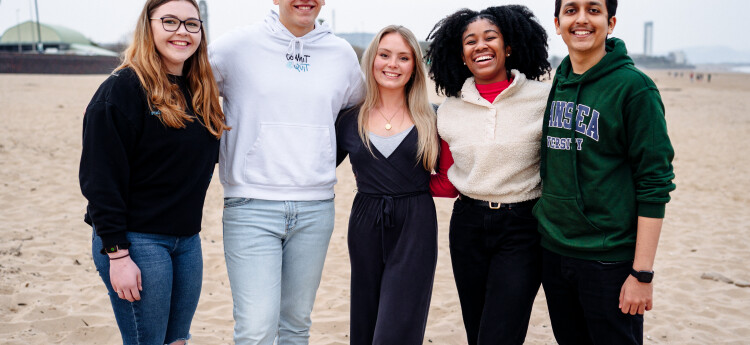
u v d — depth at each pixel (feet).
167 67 7.69
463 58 9.34
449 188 9.62
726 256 18.45
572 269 7.88
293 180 8.56
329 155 8.96
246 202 8.50
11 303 13.00
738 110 79.66
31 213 20.79
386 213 8.89
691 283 15.97
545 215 8.14
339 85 9.07
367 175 9.14
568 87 7.86
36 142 35.55
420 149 8.99
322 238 9.00
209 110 7.80
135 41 7.39
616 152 7.47
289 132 8.54
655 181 7.14
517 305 8.50
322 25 9.09
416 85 9.36
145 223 7.35
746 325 13.30
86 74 152.05
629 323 7.72
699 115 71.00
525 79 8.87
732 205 25.45
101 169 6.95
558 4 8.02
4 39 231.09
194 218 7.81
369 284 9.16
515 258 8.59
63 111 53.52
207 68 7.86
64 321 12.23
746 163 36.22
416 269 8.87
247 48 8.58
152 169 7.34
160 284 7.43
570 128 7.68
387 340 8.63
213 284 14.88
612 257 7.57
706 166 35.19
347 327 12.63
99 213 6.95
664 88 157.07
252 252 8.45
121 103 7.03
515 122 8.56
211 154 7.86
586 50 7.59
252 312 8.26
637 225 7.45
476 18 8.95
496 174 8.57
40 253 16.55
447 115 9.27
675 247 19.33
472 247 9.02
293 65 8.70
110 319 12.44
